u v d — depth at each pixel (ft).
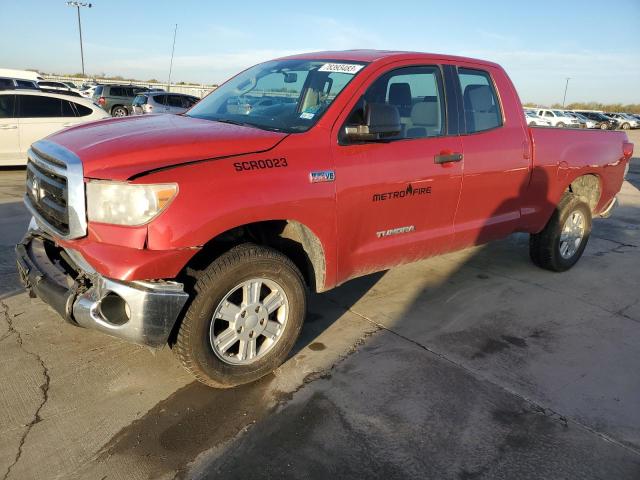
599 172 17.57
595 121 143.95
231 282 9.21
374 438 8.78
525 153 14.79
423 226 12.72
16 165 33.47
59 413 9.05
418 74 12.51
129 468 7.88
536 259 17.69
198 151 8.98
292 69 12.81
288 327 10.39
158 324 8.46
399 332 12.70
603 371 11.43
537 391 10.47
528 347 12.34
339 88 11.17
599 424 9.52
